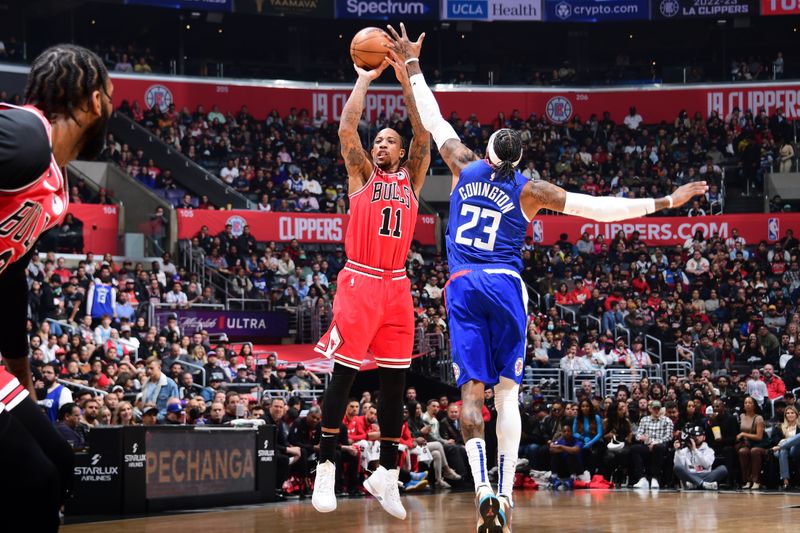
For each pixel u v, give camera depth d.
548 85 31.66
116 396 12.13
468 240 5.02
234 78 29.78
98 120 2.62
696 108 30.88
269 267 22.97
